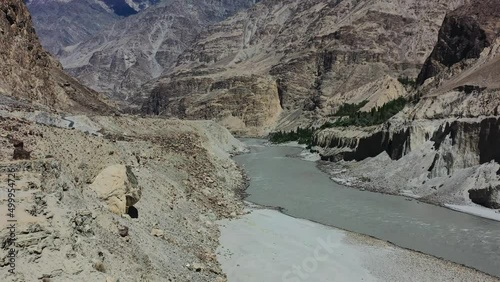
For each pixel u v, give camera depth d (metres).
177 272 24.56
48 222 18.12
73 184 23.39
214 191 49.03
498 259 33.84
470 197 50.69
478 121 56.41
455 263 32.81
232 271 29.25
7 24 61.62
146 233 26.78
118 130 62.81
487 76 65.12
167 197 36.44
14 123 30.22
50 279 16.08
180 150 61.56
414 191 56.94
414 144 65.69
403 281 29.30
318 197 55.03
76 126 48.28
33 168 20.70
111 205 26.33
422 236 39.38
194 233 33.06
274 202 52.19
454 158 56.94
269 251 33.31
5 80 55.69
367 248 35.41
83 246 18.80
